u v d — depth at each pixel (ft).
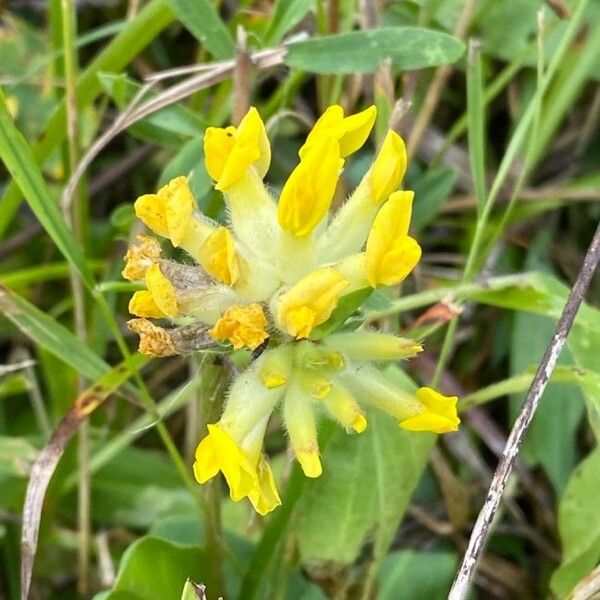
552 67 0.52
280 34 0.54
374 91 0.58
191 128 0.52
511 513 0.62
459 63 0.66
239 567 0.51
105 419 0.62
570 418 0.59
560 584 0.50
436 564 0.55
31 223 0.66
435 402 0.38
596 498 0.49
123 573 0.45
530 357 0.61
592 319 0.48
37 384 0.64
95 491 0.60
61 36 0.61
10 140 0.45
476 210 0.68
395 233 0.35
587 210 0.70
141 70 0.71
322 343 0.38
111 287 0.47
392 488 0.50
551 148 0.70
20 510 0.58
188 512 0.59
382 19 0.64
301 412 0.37
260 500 0.37
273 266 0.38
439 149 0.68
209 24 0.53
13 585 0.58
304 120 0.58
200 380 0.43
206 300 0.37
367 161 0.67
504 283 0.51
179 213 0.36
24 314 0.47
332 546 0.50
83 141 0.64
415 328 0.51
